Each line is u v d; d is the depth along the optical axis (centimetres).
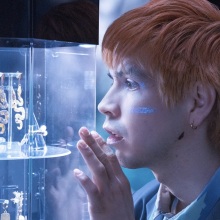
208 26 97
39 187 128
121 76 102
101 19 194
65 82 132
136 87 100
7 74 125
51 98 129
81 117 136
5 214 128
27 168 127
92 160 99
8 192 128
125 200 101
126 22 100
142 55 97
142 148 101
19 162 127
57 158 131
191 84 96
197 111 99
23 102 126
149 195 127
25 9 115
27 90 125
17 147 127
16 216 128
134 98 100
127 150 102
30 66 123
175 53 95
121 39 99
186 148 102
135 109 99
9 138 128
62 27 120
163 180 107
